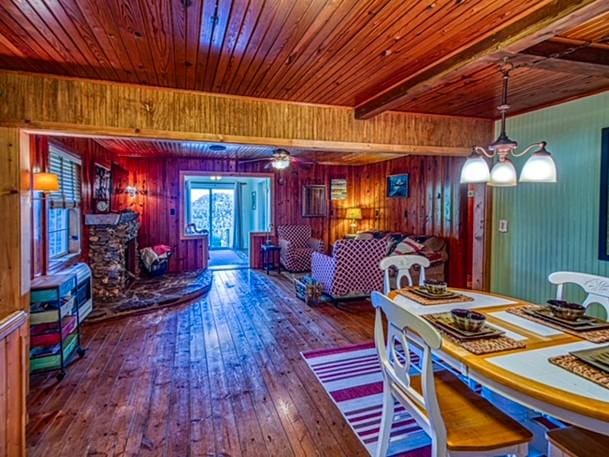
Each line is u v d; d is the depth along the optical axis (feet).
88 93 9.60
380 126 12.68
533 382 4.68
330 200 29.86
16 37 7.20
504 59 7.47
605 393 4.42
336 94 10.93
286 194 28.81
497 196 13.99
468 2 6.04
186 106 10.48
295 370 10.71
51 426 7.95
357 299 18.66
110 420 8.18
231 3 6.00
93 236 17.54
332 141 12.10
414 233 23.58
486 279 14.23
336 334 13.78
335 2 6.00
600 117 10.63
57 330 10.14
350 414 8.43
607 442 4.97
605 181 10.49
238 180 41.83
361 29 6.94
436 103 12.00
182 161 26.32
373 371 10.62
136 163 25.40
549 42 7.68
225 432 7.77
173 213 26.23
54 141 13.19
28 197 9.39
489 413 5.84
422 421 5.62
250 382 9.98
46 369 10.08
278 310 16.93
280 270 27.04
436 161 21.57
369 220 28.96
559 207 11.79
